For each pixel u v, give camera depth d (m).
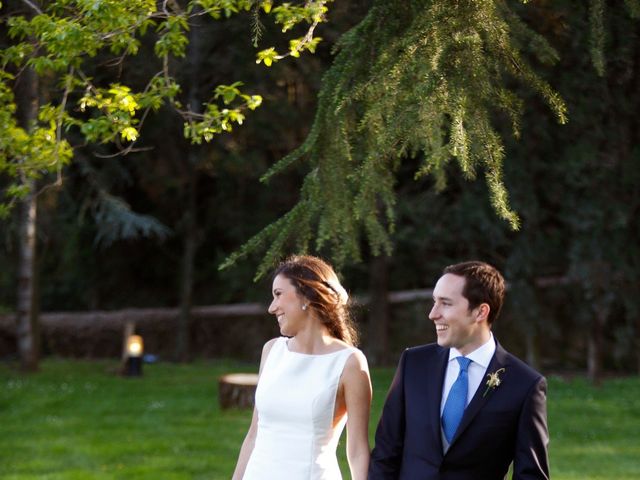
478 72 5.01
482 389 4.62
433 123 5.10
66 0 6.60
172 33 6.53
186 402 17.31
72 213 21.83
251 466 5.08
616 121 12.63
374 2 5.45
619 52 6.66
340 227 5.84
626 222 17.75
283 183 21.55
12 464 12.03
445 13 5.07
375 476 4.78
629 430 14.73
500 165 5.06
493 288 4.69
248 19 16.58
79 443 13.43
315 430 4.99
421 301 23.92
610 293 18.81
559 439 14.07
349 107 5.68
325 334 5.15
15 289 28.42
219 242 27.94
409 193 20.41
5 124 7.17
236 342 25.94
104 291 28.84
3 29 12.66
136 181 25.00
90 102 6.82
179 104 6.97
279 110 18.94
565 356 22.77
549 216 19.67
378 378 20.38
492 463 4.60
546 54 5.46
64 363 23.91
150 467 11.69
